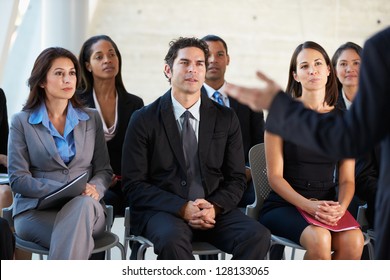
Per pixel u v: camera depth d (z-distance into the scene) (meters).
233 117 4.62
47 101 4.54
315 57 4.63
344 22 13.96
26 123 4.44
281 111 2.40
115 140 5.54
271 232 4.50
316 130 2.34
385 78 2.30
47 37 7.93
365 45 2.37
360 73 2.36
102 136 4.70
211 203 4.37
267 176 4.62
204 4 13.73
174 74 4.50
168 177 4.42
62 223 4.07
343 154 2.32
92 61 5.57
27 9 8.42
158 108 4.52
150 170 4.49
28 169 4.42
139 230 4.30
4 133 5.61
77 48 7.98
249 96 2.45
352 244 4.23
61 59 4.46
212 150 4.50
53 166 4.43
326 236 4.17
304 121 2.36
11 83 8.38
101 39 5.64
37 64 4.47
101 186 4.50
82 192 4.29
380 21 13.93
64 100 4.51
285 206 4.53
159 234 4.07
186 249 4.05
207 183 4.45
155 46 13.66
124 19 13.46
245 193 5.30
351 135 2.30
